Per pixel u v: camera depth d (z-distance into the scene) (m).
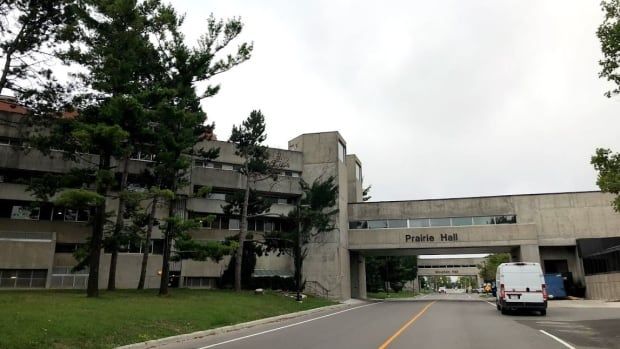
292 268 45.59
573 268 44.16
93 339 12.38
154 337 13.88
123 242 27.19
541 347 12.02
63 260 35.38
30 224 35.03
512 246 45.09
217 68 28.03
